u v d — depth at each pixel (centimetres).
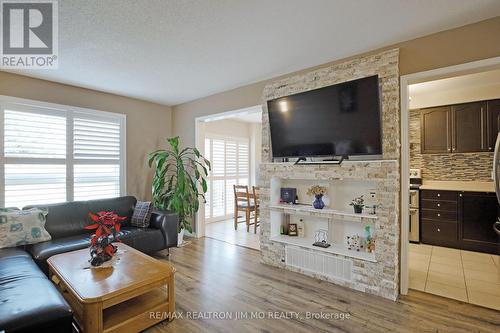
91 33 238
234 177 661
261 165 341
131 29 231
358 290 265
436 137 443
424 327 205
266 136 348
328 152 286
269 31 239
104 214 237
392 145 254
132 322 194
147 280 200
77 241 297
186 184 434
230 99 412
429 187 427
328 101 280
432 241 420
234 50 276
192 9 204
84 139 395
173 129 511
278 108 321
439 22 226
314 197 320
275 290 266
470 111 414
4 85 323
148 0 191
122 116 440
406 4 200
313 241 317
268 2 196
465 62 228
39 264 258
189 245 420
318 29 236
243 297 252
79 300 176
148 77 354
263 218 339
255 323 211
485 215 380
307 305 237
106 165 420
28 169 343
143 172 466
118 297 184
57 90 368
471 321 213
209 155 598
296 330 202
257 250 394
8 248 266
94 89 402
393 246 245
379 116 250
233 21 221
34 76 342
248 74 347
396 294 249
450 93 429
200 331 201
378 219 253
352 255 270
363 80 255
